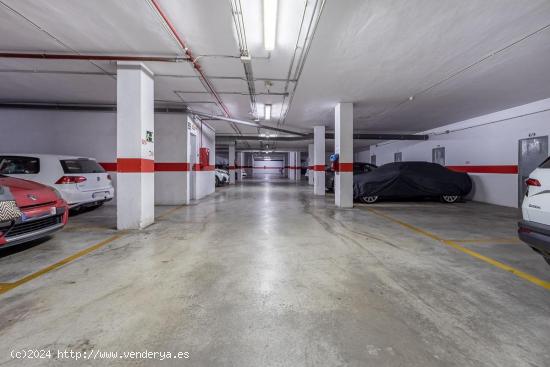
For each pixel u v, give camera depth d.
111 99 5.85
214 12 2.72
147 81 4.15
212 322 1.62
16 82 4.77
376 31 3.00
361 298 1.92
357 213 5.57
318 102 6.09
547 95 5.39
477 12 2.63
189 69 4.17
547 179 1.96
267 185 15.14
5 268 2.47
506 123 6.62
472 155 7.74
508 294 1.98
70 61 3.87
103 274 2.34
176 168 6.89
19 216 2.65
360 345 1.42
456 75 4.32
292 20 2.83
